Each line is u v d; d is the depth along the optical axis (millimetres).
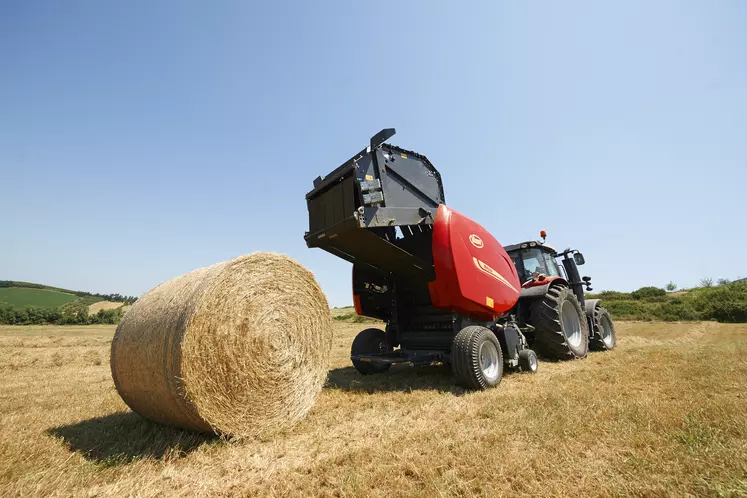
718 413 2928
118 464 2637
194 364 3000
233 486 2301
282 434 3330
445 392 4488
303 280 4043
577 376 4871
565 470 2170
